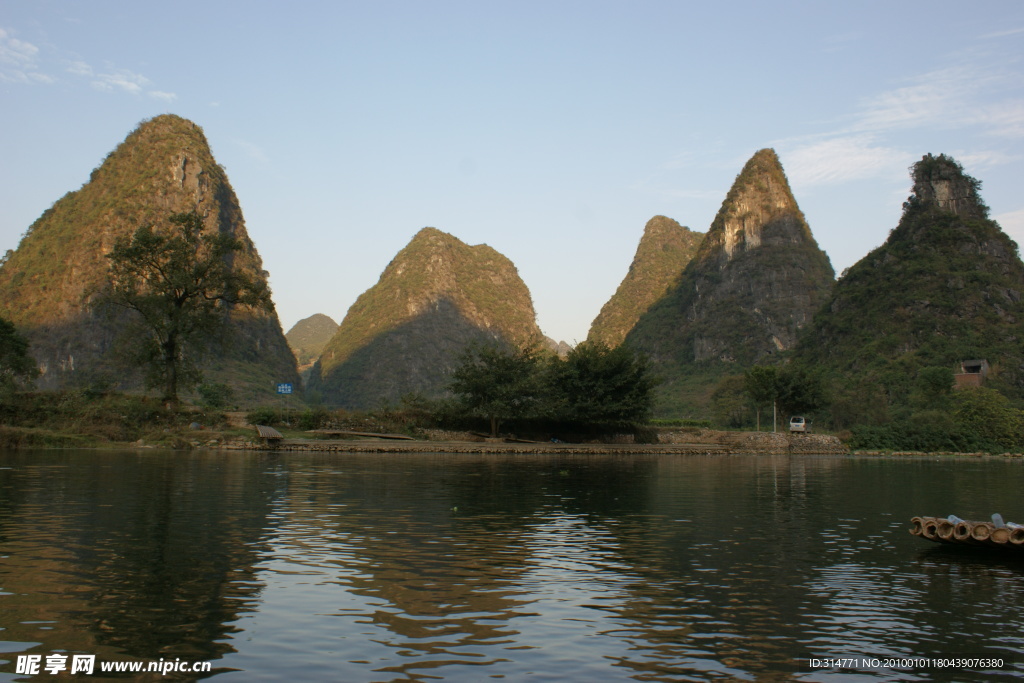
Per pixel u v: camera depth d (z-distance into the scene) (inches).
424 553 546.0
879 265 6220.5
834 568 526.0
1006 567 536.1
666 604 422.9
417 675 311.7
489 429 2394.2
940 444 2856.8
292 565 495.5
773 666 330.3
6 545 539.5
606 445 2373.3
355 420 2256.4
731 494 1021.2
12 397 1975.9
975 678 321.7
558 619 390.3
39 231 7770.7
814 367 5634.8
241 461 1408.7
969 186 6373.0
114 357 2247.8
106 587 430.0
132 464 1267.2
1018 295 5477.4
